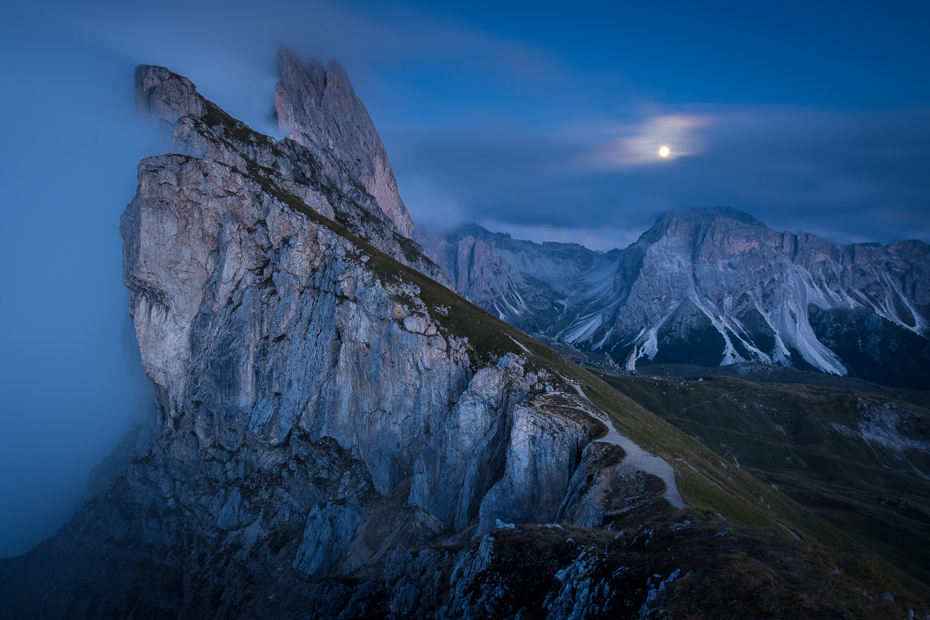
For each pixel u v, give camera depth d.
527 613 39.34
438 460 105.06
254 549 111.19
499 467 96.75
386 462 115.06
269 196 138.12
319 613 76.19
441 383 111.25
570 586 37.88
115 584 114.06
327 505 111.06
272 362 128.88
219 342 129.50
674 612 29.98
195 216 129.88
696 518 44.22
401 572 70.62
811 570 31.66
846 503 161.25
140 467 129.25
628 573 36.06
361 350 120.62
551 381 104.69
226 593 106.56
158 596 109.31
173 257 127.62
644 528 43.31
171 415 131.88
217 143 146.00
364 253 134.12
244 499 119.38
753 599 29.56
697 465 85.38
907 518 156.12
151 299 130.62
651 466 67.88
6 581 120.62
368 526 107.25
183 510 122.56
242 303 131.12
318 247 135.25
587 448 77.62
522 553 45.44
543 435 80.88
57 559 123.06
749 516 65.44
